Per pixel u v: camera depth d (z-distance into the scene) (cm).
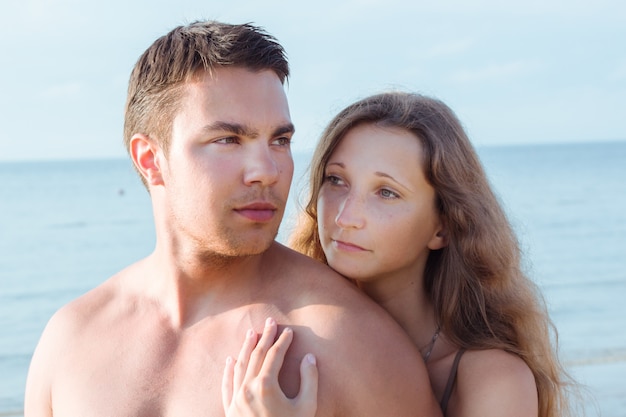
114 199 4069
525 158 6788
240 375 189
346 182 239
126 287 229
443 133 242
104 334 217
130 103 220
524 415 227
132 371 206
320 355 194
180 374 202
